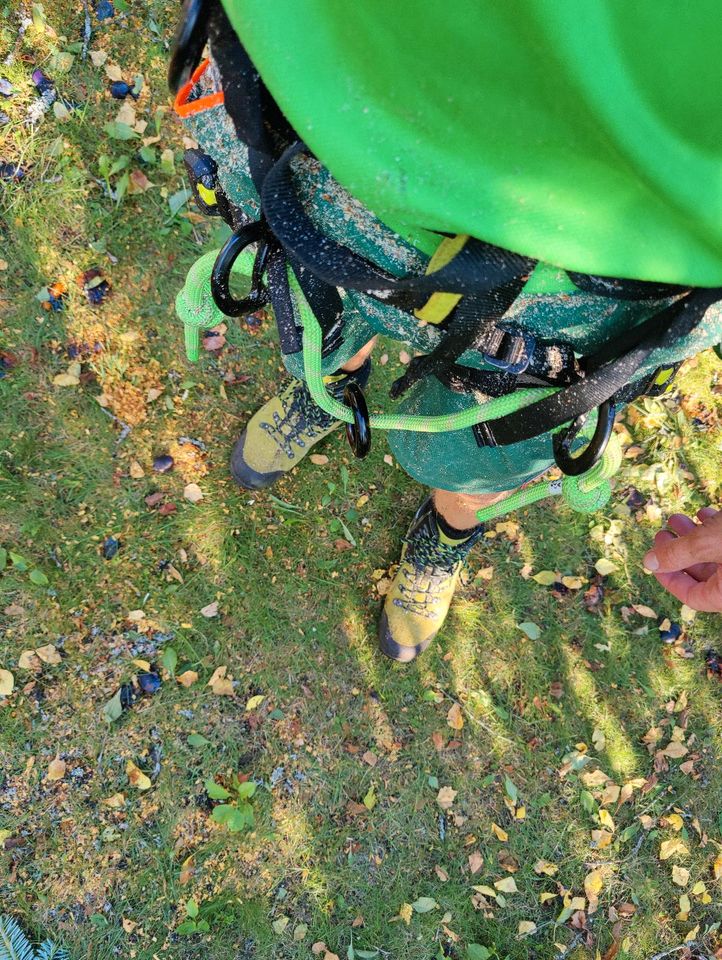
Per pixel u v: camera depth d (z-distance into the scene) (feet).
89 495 6.67
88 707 6.48
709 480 7.97
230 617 6.84
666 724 7.54
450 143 1.76
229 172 2.61
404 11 1.74
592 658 7.50
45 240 6.68
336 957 6.54
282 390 6.82
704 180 1.76
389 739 6.97
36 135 6.70
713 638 7.74
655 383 3.34
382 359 7.29
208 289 3.79
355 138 1.75
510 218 1.82
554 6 1.65
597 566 7.63
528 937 6.90
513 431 3.06
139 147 6.95
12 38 6.68
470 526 6.05
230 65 1.98
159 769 6.53
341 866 6.70
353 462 7.23
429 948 6.71
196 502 6.87
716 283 2.02
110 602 6.64
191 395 6.94
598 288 2.17
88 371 6.73
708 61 1.69
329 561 7.09
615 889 7.14
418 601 6.74
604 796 7.27
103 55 6.91
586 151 1.79
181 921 6.37
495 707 7.23
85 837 6.33
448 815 6.98
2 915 6.09
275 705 6.81
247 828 6.60
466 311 2.29
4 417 6.54
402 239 2.20
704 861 7.34
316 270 2.25
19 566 6.46
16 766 6.30
